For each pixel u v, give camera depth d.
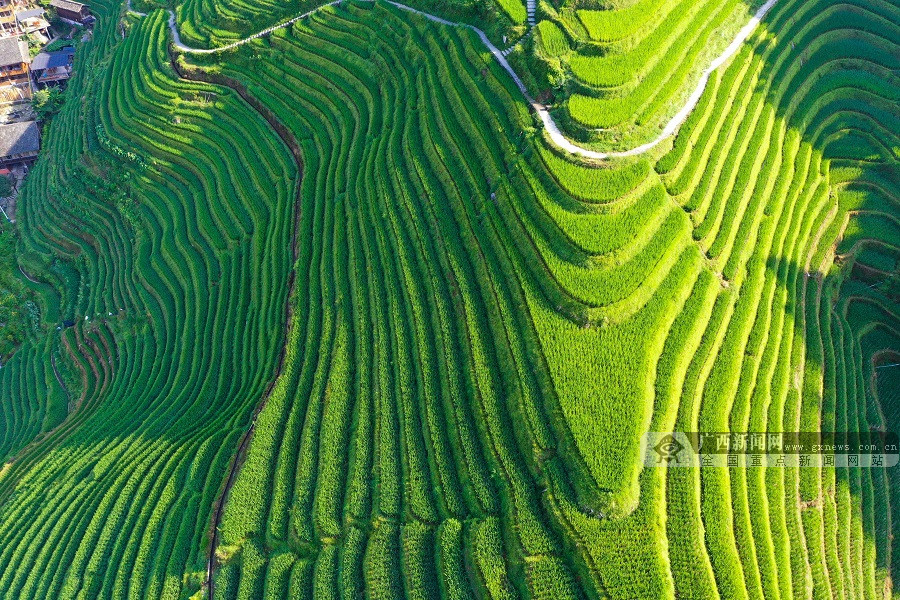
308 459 35.62
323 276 43.78
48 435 48.84
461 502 32.03
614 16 45.00
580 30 44.47
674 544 29.36
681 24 46.34
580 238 36.59
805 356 39.97
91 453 43.28
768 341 38.50
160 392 46.81
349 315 41.28
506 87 44.28
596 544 28.66
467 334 37.03
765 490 33.62
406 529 31.66
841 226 45.94
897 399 41.25
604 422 31.42
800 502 34.75
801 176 46.28
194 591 33.47
